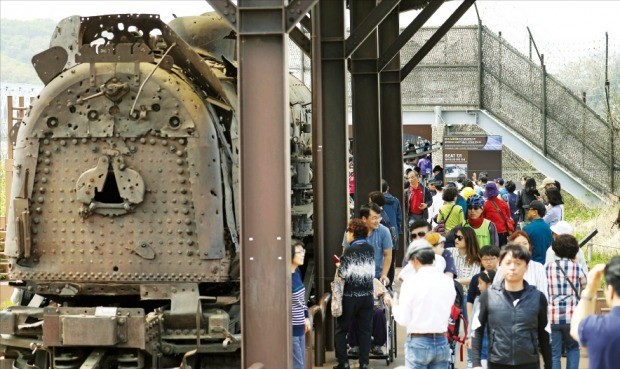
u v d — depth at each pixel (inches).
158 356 444.1
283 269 374.0
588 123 1305.4
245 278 374.9
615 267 254.8
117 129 459.5
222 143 468.1
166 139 457.4
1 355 479.2
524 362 334.3
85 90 461.1
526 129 1347.2
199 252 457.4
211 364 462.6
